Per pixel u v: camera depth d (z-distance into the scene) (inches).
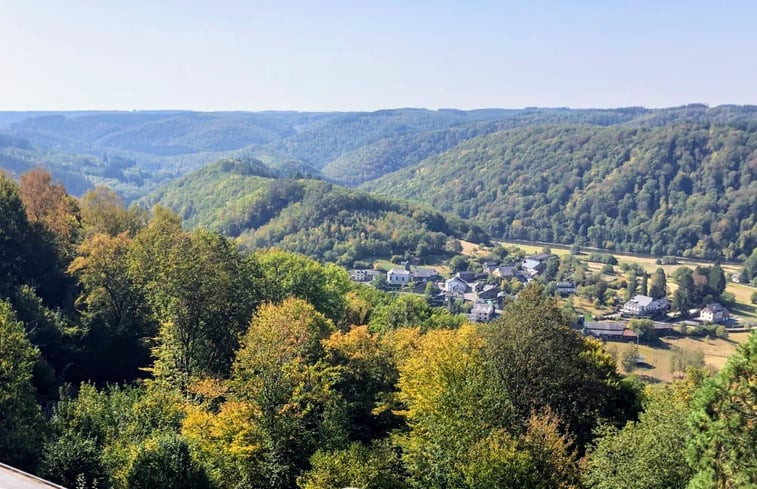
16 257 2263.8
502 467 1037.2
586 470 1147.9
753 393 867.4
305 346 1483.8
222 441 1213.7
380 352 1593.3
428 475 1108.5
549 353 1486.2
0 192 2301.9
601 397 1551.4
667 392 1536.7
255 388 1299.2
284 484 1194.6
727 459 874.1
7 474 796.0
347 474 1103.0
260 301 1995.6
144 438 1157.1
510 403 1314.0
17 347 1311.5
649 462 1026.1
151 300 1900.8
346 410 1392.7
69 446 1034.1
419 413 1291.8
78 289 2357.3
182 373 1668.3
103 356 2086.6
